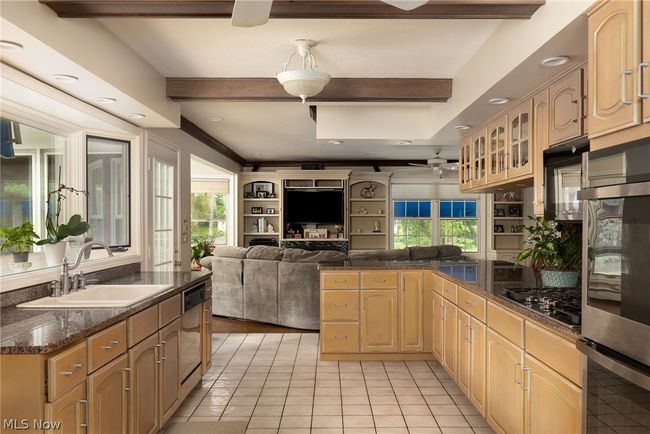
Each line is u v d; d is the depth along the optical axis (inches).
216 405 127.7
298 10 88.1
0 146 106.1
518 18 89.7
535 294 102.9
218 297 240.1
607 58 65.5
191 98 146.0
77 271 121.1
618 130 63.2
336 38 112.6
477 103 127.6
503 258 349.1
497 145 141.7
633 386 55.5
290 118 207.8
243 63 131.1
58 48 85.9
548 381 77.4
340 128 184.4
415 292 167.0
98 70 101.0
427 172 366.6
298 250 223.8
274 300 221.6
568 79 99.6
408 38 113.3
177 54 123.2
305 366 161.5
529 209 344.8
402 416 120.2
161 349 105.3
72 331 72.8
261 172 363.6
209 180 369.4
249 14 68.1
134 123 150.5
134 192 154.6
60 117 124.0
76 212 133.6
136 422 91.9
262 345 188.7
